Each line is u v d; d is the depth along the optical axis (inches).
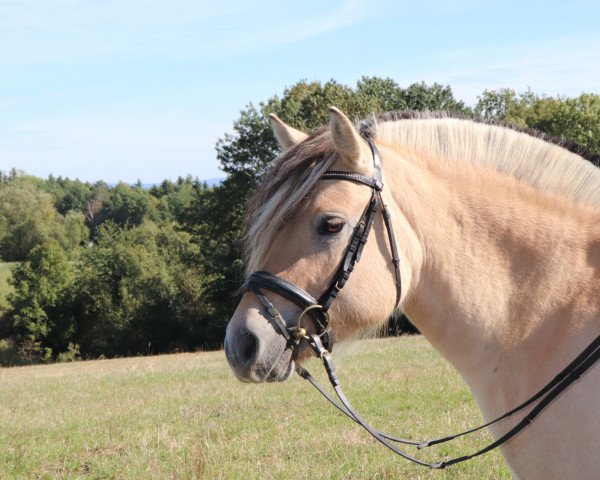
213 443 283.4
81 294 1737.2
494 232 115.1
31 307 1721.2
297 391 402.6
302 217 110.1
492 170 119.6
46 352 1713.8
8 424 370.9
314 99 1003.9
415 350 582.2
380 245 111.8
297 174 110.8
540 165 118.3
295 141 122.8
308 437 281.9
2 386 608.7
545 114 1338.6
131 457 265.1
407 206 116.0
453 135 122.1
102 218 4414.4
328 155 111.9
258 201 113.7
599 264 110.9
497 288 113.3
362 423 114.3
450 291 115.3
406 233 115.0
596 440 99.6
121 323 1643.7
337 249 109.0
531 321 110.2
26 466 268.1
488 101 1780.3
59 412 407.5
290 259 109.8
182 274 1617.9
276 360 108.1
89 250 1951.3
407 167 118.3
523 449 106.7
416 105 1194.0
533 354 108.9
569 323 107.4
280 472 233.8
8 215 3132.4
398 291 113.1
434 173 119.4
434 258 116.1
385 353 566.3
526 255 113.4
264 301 109.1
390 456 246.4
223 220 1302.9
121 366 807.1
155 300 1615.4
